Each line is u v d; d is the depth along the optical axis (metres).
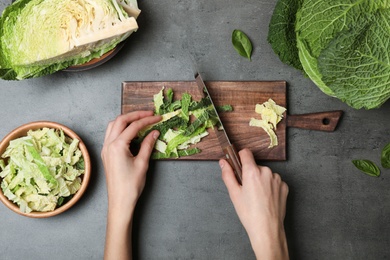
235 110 0.87
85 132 0.89
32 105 0.90
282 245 0.81
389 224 0.88
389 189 0.88
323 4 0.74
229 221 0.88
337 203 0.88
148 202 0.89
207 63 0.90
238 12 0.90
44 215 0.81
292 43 0.82
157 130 0.86
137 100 0.88
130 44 0.90
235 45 0.88
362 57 0.72
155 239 0.88
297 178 0.88
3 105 0.90
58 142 0.83
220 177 0.89
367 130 0.88
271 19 0.82
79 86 0.90
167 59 0.90
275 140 0.87
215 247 0.88
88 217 0.89
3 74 0.84
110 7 0.80
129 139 0.83
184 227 0.88
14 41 0.81
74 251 0.88
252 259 0.88
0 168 0.84
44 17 0.80
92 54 0.84
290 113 0.89
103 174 0.89
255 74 0.89
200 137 0.87
